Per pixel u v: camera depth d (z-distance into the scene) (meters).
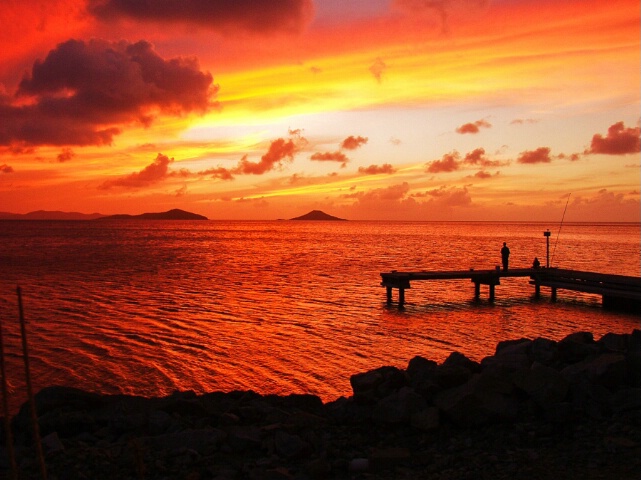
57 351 20.45
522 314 29.06
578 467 6.51
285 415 8.58
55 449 7.35
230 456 7.31
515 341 11.91
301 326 25.27
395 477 6.56
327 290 38.09
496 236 152.75
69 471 6.80
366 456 7.17
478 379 8.38
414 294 36.47
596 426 7.74
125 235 149.38
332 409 9.06
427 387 8.60
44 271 51.38
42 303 32.09
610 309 30.83
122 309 29.97
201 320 26.75
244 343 21.73
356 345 21.39
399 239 129.12
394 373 9.22
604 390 8.51
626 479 6.11
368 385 9.00
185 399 9.23
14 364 18.62
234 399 9.82
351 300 33.62
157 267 55.88
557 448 7.14
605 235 173.00
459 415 7.90
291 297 34.69
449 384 8.83
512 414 7.99
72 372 17.77
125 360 19.20
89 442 7.95
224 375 17.44
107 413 8.71
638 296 28.88
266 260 65.38
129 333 23.66
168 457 7.18
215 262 62.59
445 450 7.27
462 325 25.73
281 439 7.37
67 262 61.72
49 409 8.62
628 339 10.86
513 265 58.19
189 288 39.03
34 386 16.23
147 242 111.12
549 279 35.22
